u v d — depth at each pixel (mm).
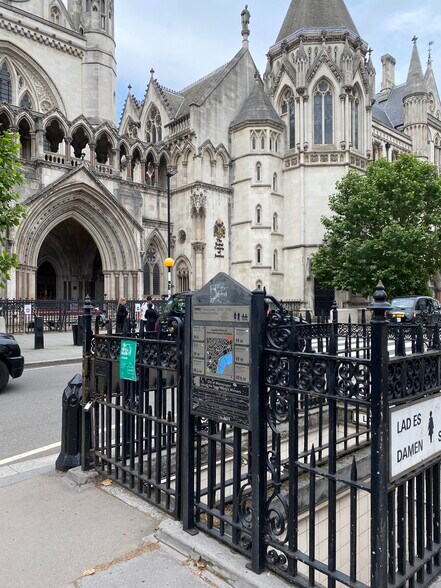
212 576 3514
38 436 7555
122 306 18141
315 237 36562
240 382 3549
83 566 3672
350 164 36906
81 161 29922
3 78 32375
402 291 31641
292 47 39156
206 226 36219
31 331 24797
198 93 41688
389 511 2951
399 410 2904
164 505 4590
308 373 3158
